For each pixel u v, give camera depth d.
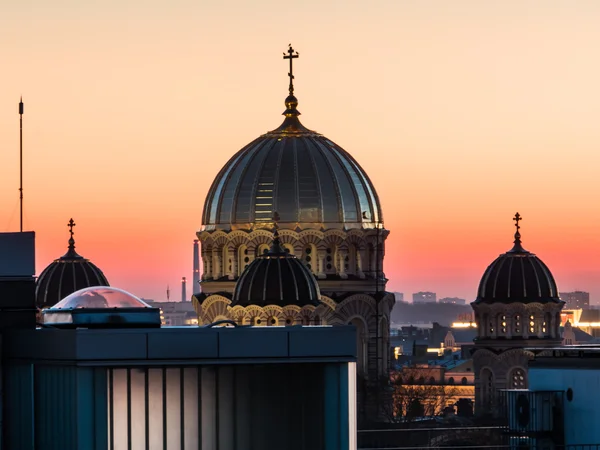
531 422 166.00
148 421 120.19
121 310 125.88
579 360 166.00
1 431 123.38
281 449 122.25
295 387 122.69
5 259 126.94
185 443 120.88
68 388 120.31
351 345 123.06
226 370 121.56
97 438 119.38
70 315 125.44
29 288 126.81
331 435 123.06
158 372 120.31
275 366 122.31
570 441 165.50
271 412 122.12
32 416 123.06
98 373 119.56
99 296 127.44
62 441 120.88
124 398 119.88
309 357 122.56
